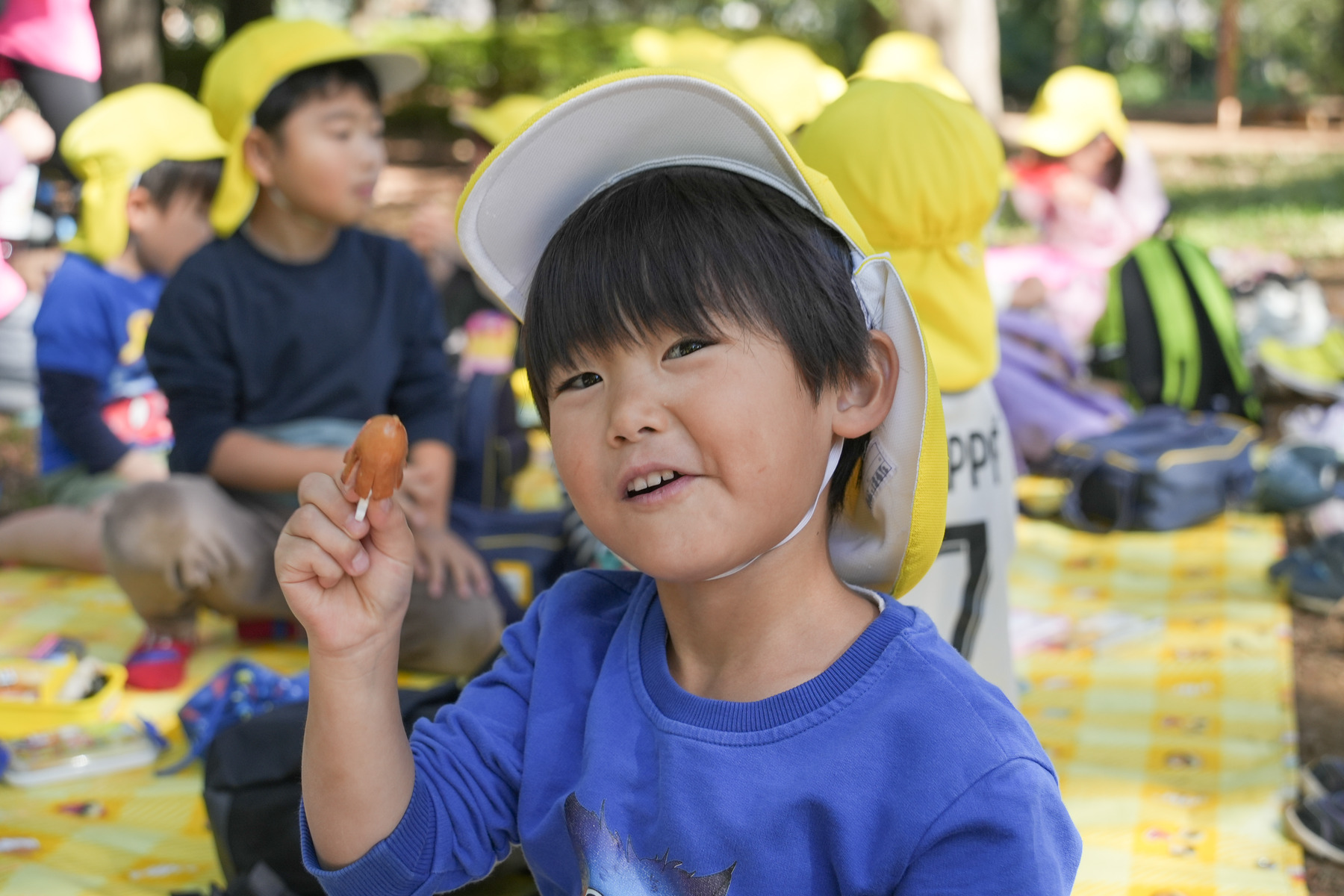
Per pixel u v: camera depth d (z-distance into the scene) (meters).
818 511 1.08
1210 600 3.33
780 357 1.00
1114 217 4.97
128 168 3.53
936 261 1.89
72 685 2.60
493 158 1.07
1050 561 3.67
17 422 4.96
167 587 2.83
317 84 2.78
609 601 1.26
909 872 0.98
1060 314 4.99
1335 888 2.04
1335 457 3.96
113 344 3.59
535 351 1.06
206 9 16.19
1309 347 4.57
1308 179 12.70
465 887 1.88
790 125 3.69
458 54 15.20
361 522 1.03
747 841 1.00
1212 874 2.04
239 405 2.94
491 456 3.59
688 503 0.98
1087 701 2.75
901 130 1.87
